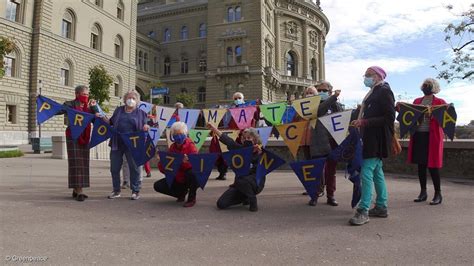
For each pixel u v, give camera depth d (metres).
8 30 29.91
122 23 44.03
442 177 9.47
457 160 9.38
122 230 4.49
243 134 6.22
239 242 4.07
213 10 52.44
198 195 7.10
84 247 3.80
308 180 6.02
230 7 51.69
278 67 57.34
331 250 3.81
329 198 6.16
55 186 7.84
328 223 4.93
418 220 5.05
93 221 4.88
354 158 5.64
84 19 37.50
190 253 3.69
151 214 5.39
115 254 3.62
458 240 4.13
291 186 8.23
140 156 6.46
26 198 6.30
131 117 6.64
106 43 40.97
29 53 31.84
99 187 7.94
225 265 3.37
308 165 5.98
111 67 41.66
